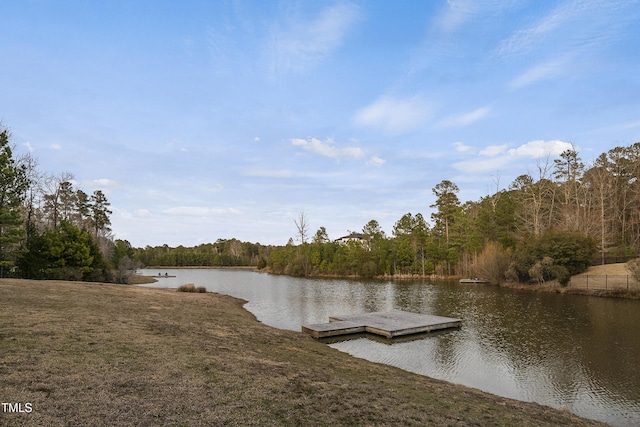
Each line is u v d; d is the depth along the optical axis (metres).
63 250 33.88
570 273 40.81
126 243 86.75
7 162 27.02
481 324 22.05
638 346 16.77
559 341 17.84
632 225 52.81
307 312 26.75
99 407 5.78
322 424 6.20
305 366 10.38
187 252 131.38
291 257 83.19
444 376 13.09
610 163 57.84
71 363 7.65
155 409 5.96
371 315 22.91
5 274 31.16
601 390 11.90
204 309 21.47
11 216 26.27
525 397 11.31
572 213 51.47
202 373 8.06
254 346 12.49
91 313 13.78
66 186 44.97
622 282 36.31
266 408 6.56
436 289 43.62
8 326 10.09
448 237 67.56
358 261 70.56
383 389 9.02
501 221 58.44
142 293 24.45
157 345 10.10
